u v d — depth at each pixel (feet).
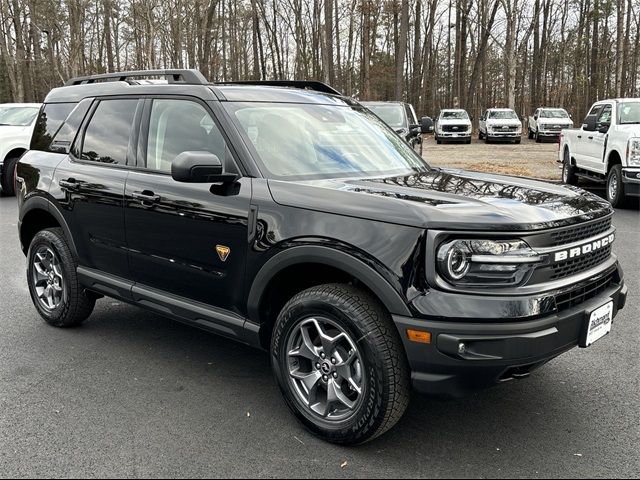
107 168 14.37
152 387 12.69
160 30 129.59
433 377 9.13
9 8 133.39
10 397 12.19
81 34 138.00
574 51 158.30
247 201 11.25
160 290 13.37
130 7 136.36
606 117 39.17
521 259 9.05
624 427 10.98
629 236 28.32
